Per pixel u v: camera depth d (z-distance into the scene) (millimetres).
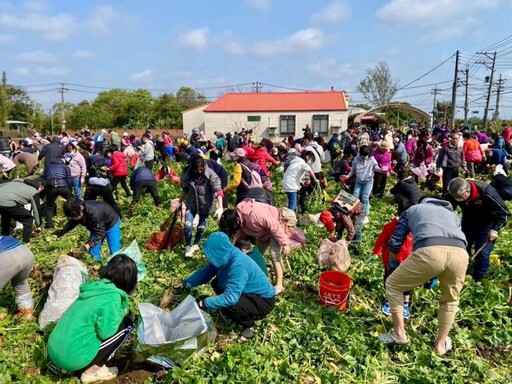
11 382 4027
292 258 6742
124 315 4145
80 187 11188
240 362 4121
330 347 4559
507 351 4688
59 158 9203
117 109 65688
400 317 4496
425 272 4219
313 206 10078
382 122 46719
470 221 5902
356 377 4184
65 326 3912
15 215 7418
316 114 36125
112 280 4086
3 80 60500
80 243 7824
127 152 17375
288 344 4613
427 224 4305
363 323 5090
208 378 3975
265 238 5680
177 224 7238
